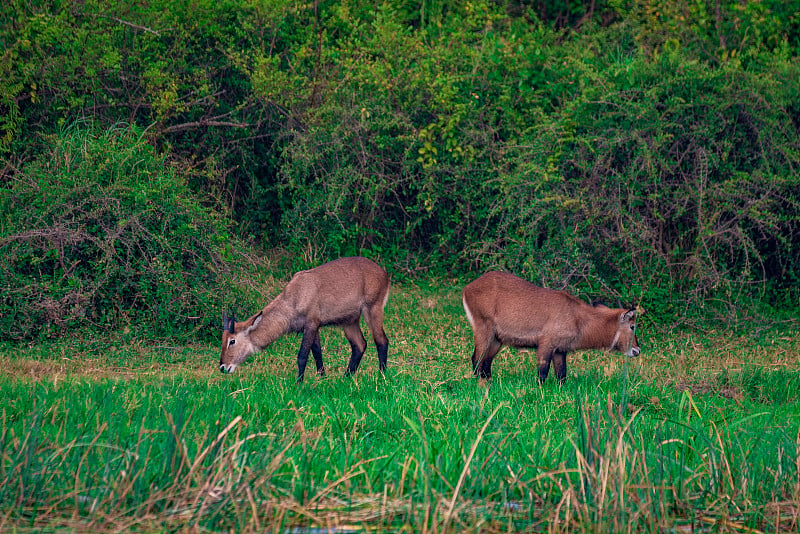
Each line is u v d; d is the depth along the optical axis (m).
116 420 21.77
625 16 59.53
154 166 42.59
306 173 51.34
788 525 16.67
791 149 46.59
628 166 45.84
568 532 15.82
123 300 39.22
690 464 19.78
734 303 45.41
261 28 53.12
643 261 45.12
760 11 53.72
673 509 17.28
